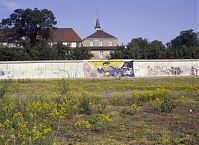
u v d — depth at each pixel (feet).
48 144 29.89
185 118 47.73
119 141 34.88
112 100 65.36
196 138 35.94
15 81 144.87
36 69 181.68
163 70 194.70
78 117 47.83
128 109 53.47
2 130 34.86
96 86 111.65
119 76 190.80
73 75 186.19
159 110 53.52
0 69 178.50
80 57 254.68
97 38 380.37
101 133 38.24
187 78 161.79
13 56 237.45
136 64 193.16
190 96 75.46
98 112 52.16
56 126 39.68
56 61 184.03
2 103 48.06
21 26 304.71
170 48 267.39
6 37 307.17
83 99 55.21
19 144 28.81
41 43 264.52
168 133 37.88
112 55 263.70
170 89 97.55
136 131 39.01
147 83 126.72
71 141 34.58
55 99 54.34
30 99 55.42
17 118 38.19
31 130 32.17
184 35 324.19
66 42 373.81
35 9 305.12
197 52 252.01
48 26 306.14
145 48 264.52
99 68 189.67
